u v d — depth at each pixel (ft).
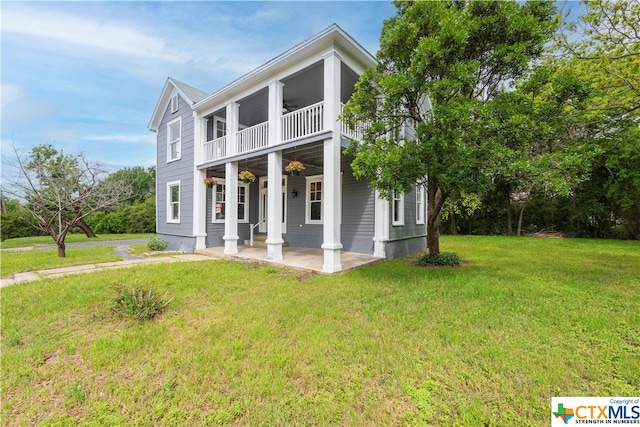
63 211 31.30
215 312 12.65
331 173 20.76
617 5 19.97
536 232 61.11
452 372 8.02
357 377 7.86
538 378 7.68
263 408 6.76
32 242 49.11
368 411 6.63
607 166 36.52
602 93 18.38
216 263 23.97
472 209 58.70
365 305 13.47
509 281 17.54
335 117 20.79
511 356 8.77
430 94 16.62
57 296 14.46
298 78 25.62
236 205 29.63
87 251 34.71
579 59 22.54
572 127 20.57
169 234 38.24
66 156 34.09
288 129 24.16
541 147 18.13
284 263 23.26
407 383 7.61
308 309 12.92
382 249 27.04
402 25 17.13
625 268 21.80
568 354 8.90
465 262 24.97
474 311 12.46
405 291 15.67
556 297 14.37
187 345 9.68
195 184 33.45
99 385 7.72
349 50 21.93
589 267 22.26
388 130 19.74
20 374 8.16
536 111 16.47
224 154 30.76
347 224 30.71
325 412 6.60
